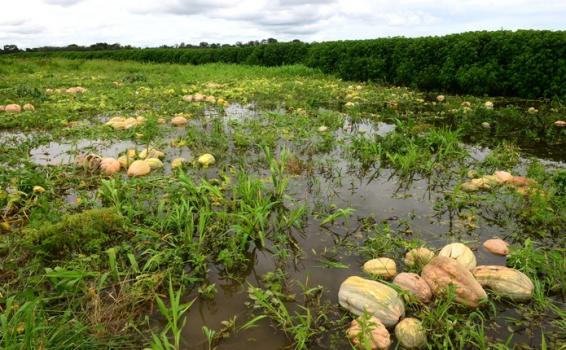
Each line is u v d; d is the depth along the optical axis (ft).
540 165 18.06
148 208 14.07
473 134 26.11
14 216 13.52
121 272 10.52
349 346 8.56
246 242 12.44
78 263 10.72
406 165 18.26
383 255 11.82
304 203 14.89
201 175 17.62
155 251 11.19
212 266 11.40
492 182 16.34
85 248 11.49
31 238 11.45
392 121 30.04
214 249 12.09
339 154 21.40
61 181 16.46
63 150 21.74
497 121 29.81
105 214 12.44
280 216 14.19
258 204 13.35
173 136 24.53
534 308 9.63
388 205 15.15
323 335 8.89
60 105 32.89
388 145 21.02
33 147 22.06
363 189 16.70
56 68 75.31
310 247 12.35
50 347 7.73
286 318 9.32
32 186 15.44
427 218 14.08
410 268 11.05
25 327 7.93
